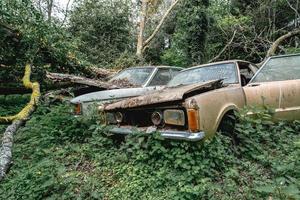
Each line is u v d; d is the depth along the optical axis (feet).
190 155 13.38
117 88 24.08
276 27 60.70
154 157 14.48
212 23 57.21
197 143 13.61
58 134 19.97
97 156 16.29
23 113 17.65
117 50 61.62
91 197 13.17
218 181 13.28
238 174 13.37
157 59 72.54
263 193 12.13
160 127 14.85
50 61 29.04
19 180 14.21
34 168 14.87
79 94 26.94
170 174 13.14
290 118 18.35
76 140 19.51
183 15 57.67
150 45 71.97
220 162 13.91
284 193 11.60
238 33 56.65
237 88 17.21
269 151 16.06
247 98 17.61
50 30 26.86
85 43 53.57
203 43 56.18
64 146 18.81
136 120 16.20
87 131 19.06
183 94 14.10
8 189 14.06
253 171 13.80
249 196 12.12
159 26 65.31
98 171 15.33
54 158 17.04
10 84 28.37
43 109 23.38
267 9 60.18
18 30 25.70
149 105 15.19
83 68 31.42
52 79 26.86
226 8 64.13
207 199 12.04
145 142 15.16
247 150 15.39
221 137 14.64
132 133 15.23
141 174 13.99
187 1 56.85
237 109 16.22
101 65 56.29
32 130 20.56
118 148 17.02
